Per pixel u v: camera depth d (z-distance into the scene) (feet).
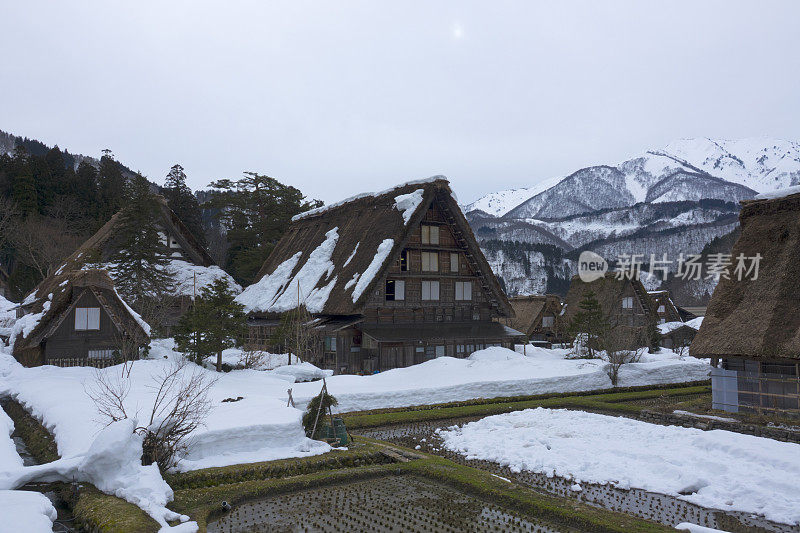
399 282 122.31
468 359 108.58
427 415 70.18
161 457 38.58
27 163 225.35
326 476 40.98
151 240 130.11
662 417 69.87
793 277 66.39
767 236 72.13
